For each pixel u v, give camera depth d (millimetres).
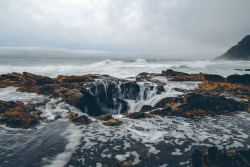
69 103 7840
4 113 5656
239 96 9539
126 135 4891
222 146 4320
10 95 8148
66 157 3684
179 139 4699
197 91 10656
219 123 6062
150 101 9812
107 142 4430
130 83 11812
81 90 9562
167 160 3646
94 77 13195
